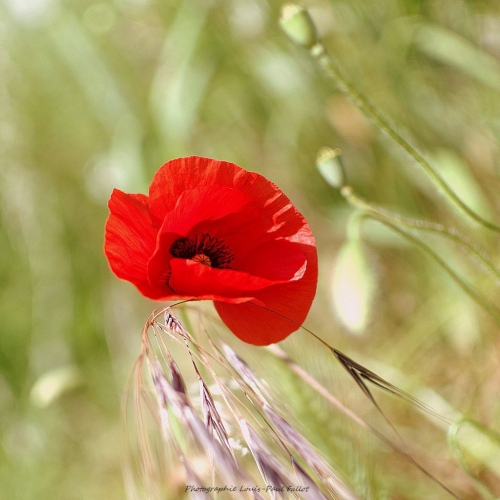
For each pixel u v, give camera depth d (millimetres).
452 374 701
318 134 772
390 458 657
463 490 645
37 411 738
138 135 761
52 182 788
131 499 534
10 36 787
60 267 778
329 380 602
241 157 792
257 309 560
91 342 770
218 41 774
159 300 544
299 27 598
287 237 565
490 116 726
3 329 767
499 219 720
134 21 809
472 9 752
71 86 803
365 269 603
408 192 743
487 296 696
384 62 747
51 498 706
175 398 525
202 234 568
